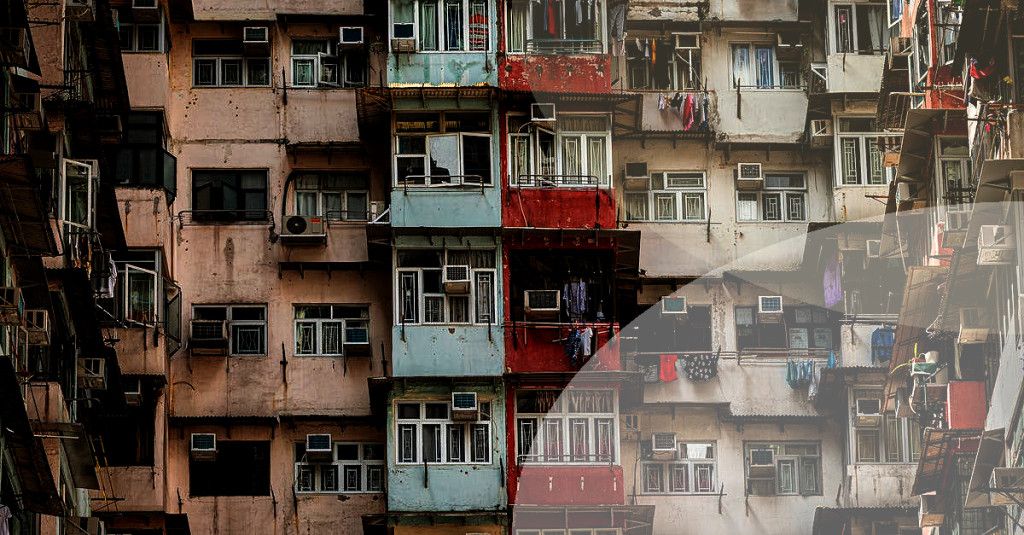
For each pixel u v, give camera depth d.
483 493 31.31
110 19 28.70
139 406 31.19
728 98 34.59
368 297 33.19
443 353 31.81
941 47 29.45
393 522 31.16
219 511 32.09
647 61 34.75
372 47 34.38
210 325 32.66
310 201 33.78
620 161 34.22
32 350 25.50
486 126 32.91
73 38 28.59
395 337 31.88
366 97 32.69
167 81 33.59
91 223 27.16
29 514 24.33
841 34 34.53
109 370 27.97
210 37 34.25
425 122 32.88
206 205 33.59
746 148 34.38
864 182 33.88
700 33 34.81
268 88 34.19
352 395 32.78
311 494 32.28
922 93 30.11
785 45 34.75
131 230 31.72
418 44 33.16
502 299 32.06
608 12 33.84
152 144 32.19
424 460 31.47
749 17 34.94
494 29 33.31
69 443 25.52
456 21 33.34
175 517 31.23
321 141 33.84
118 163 32.03
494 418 31.67
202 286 33.16
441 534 31.22
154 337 31.42
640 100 33.50
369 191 33.81
